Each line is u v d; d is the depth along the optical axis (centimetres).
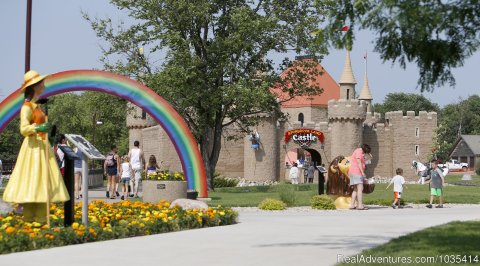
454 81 1045
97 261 1014
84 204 1376
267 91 4097
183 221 1522
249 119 4375
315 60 4291
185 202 1747
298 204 2500
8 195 1309
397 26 992
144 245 1214
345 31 1048
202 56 4250
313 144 8269
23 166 1319
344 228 1559
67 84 2430
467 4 991
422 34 977
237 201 2681
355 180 2288
